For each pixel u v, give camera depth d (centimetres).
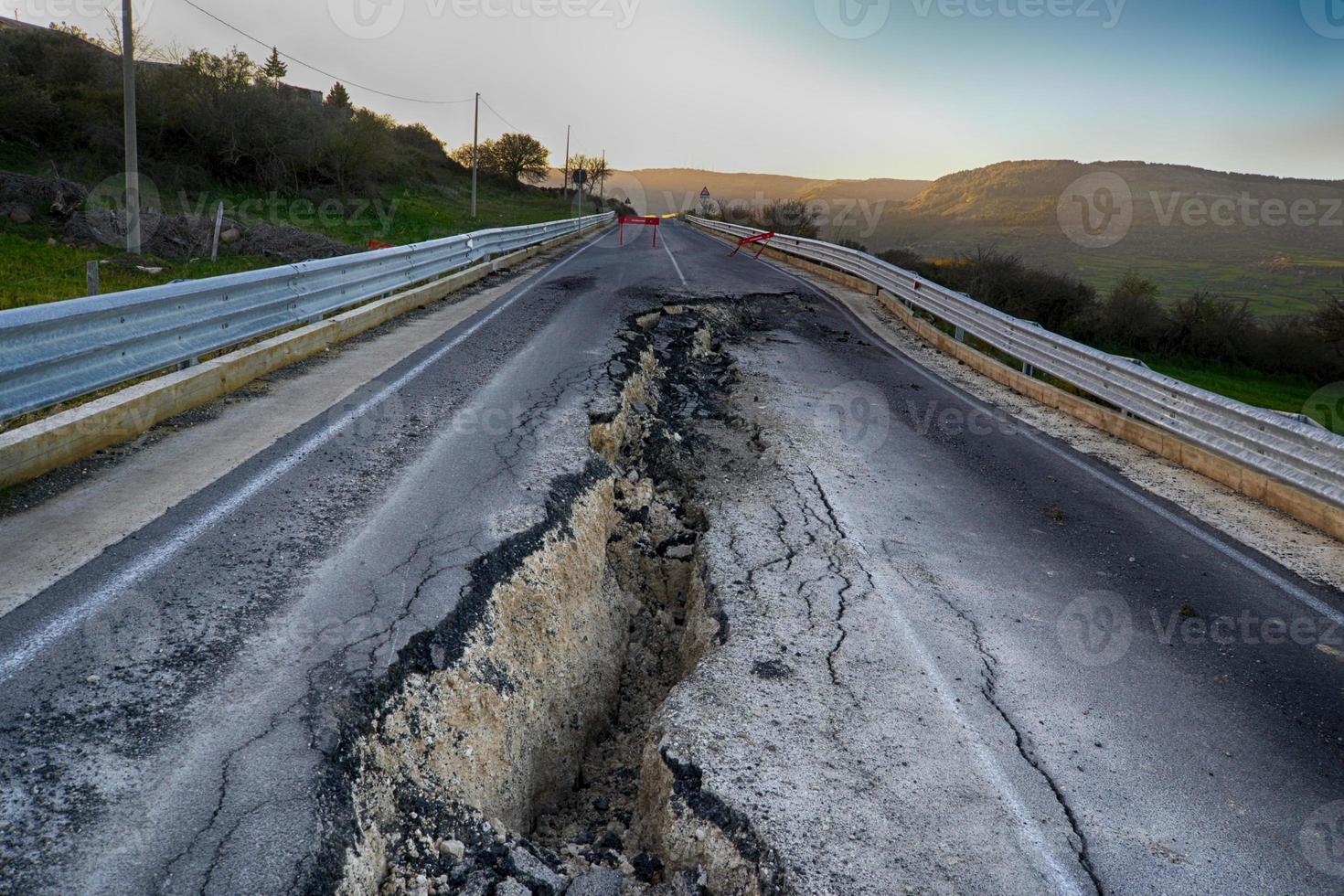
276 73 5025
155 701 303
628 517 629
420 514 488
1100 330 2958
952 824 306
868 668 406
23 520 437
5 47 2488
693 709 369
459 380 789
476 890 288
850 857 289
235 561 411
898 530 582
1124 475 740
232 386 712
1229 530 612
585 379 807
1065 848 297
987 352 1385
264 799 264
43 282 1152
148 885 229
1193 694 398
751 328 1285
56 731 282
